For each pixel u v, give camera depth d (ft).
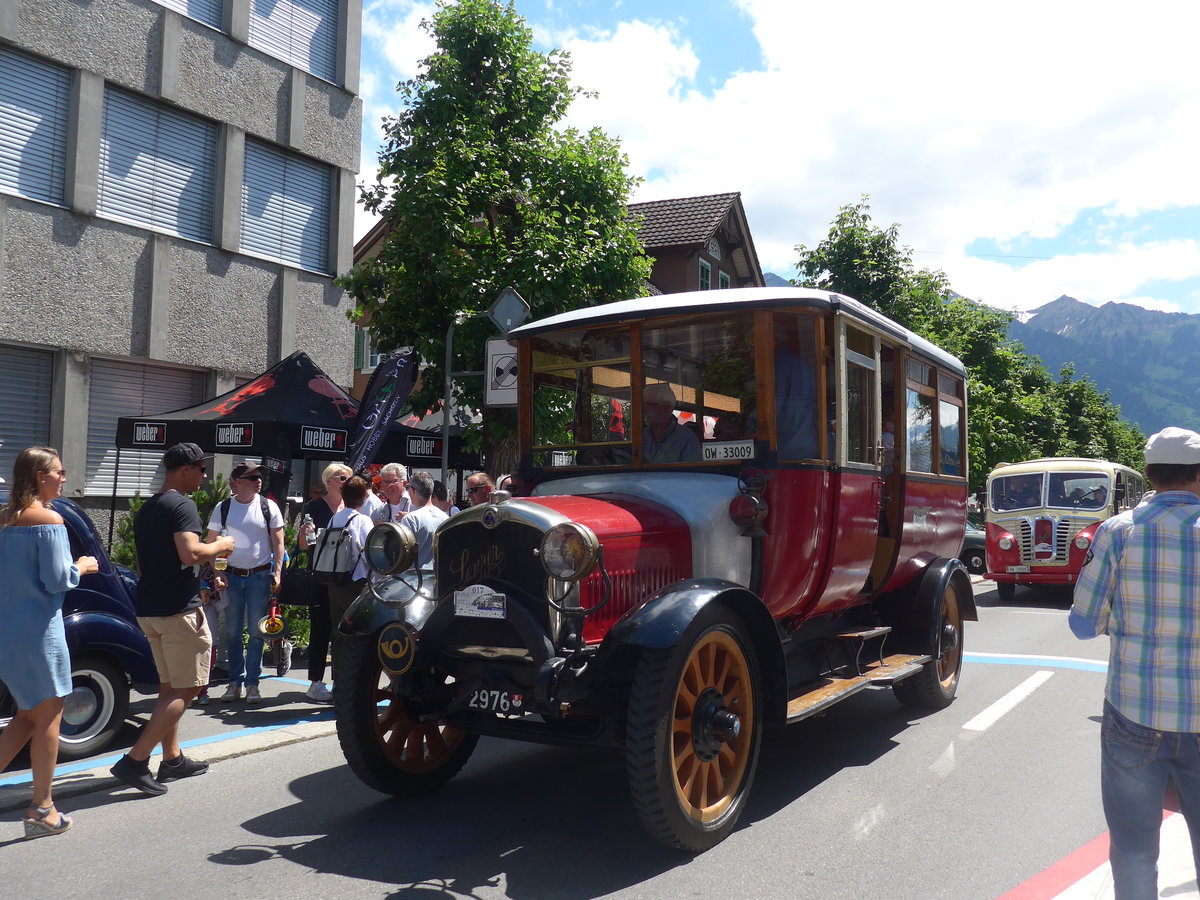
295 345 49.85
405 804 16.15
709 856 13.53
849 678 18.85
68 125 40.06
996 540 53.42
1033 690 25.82
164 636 16.72
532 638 13.56
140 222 42.98
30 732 14.85
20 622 14.28
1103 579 9.63
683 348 17.54
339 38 52.80
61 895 12.19
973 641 36.04
